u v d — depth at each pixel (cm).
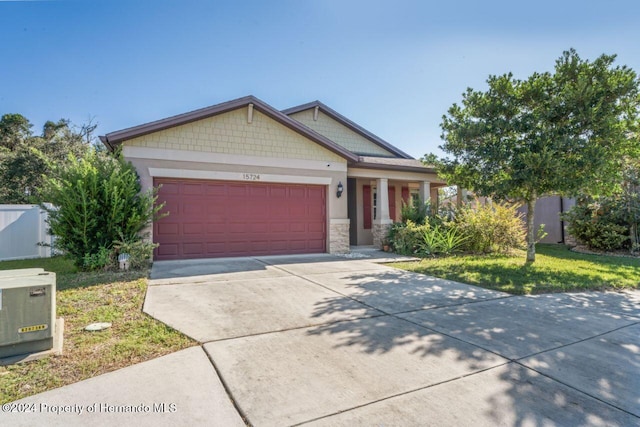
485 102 947
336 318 486
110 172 857
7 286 345
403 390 294
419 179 1411
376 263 992
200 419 251
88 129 2620
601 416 260
